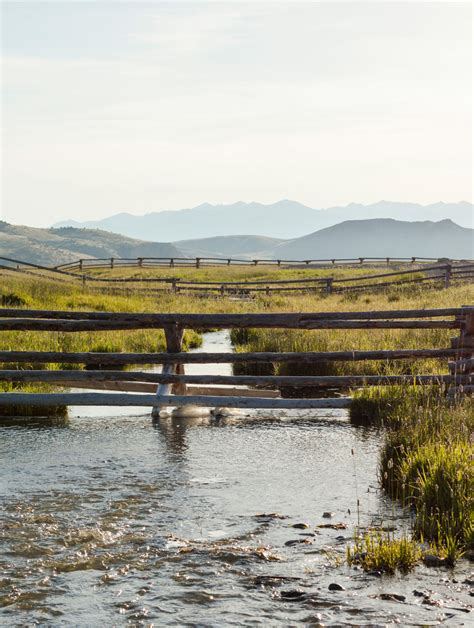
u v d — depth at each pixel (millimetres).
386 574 5871
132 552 6457
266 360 12836
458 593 5477
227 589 5648
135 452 10211
